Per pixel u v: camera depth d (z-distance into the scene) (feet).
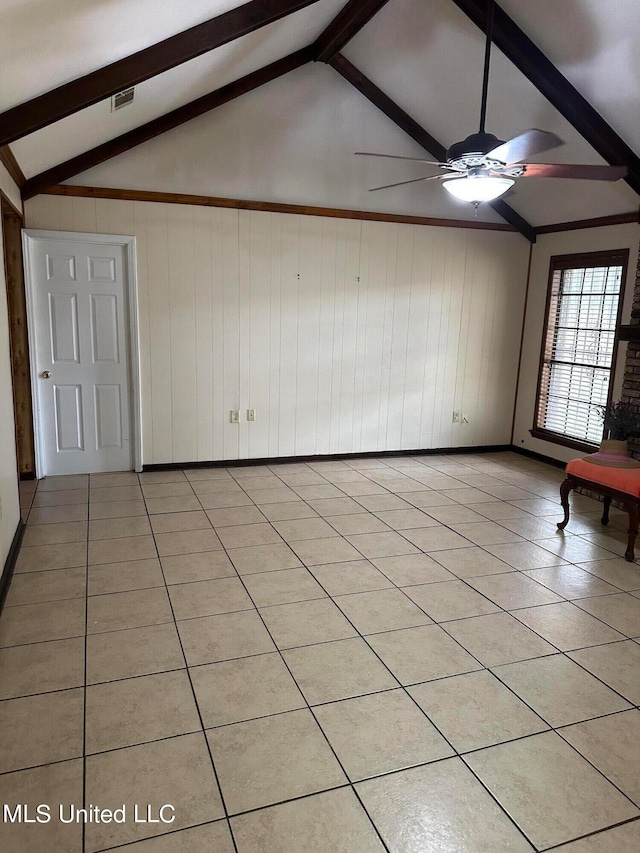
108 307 16.16
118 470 17.17
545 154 15.53
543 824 5.71
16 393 15.71
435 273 19.25
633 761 6.56
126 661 8.07
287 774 6.21
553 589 10.66
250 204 16.75
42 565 10.96
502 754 6.60
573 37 11.85
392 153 17.88
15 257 15.06
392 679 7.86
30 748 6.45
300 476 17.38
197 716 7.04
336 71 16.79
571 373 18.79
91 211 15.49
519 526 13.87
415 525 13.69
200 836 5.46
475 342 20.26
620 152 13.92
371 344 18.90
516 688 7.77
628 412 14.64
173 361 16.90
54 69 8.77
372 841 5.46
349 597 10.08
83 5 7.31
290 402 18.34
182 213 16.25
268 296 17.47
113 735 6.68
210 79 13.91
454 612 9.70
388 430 19.74
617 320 16.90
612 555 12.32
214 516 13.83
